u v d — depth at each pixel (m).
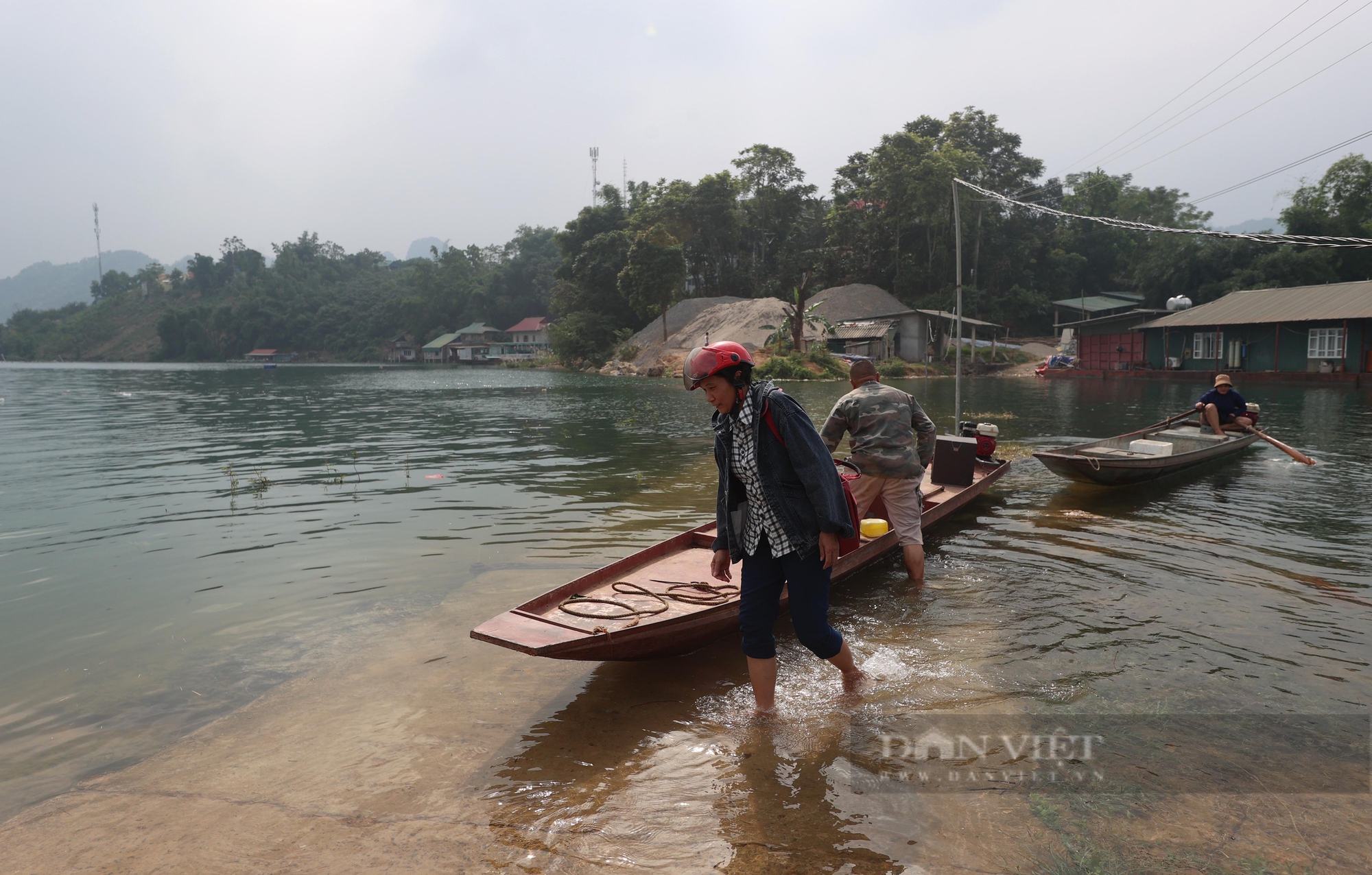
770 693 3.08
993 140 63.53
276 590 4.69
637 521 6.52
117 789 2.57
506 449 11.60
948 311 54.53
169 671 3.51
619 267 64.38
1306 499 7.22
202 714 3.10
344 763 2.72
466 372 60.19
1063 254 63.28
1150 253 61.31
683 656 3.71
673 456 10.70
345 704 3.18
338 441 12.95
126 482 8.72
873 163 56.72
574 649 3.13
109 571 5.12
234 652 3.73
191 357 136.75
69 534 6.17
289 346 137.50
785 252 66.94
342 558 5.41
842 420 5.05
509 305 116.12
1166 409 18.27
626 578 4.26
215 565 5.25
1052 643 3.71
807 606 3.05
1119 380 32.72
